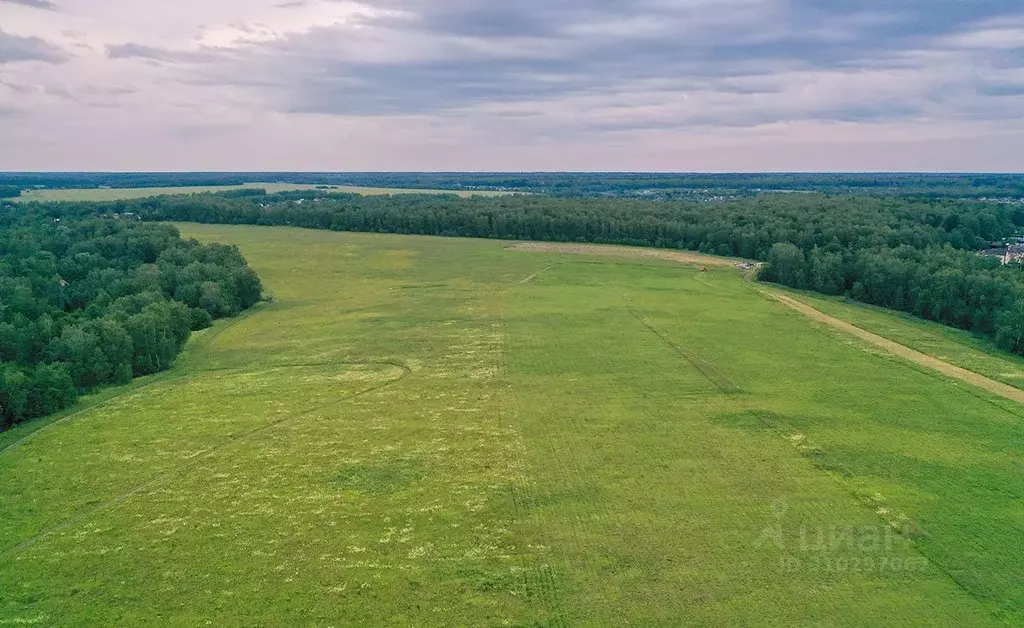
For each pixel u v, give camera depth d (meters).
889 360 80.06
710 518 46.06
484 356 82.25
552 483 51.12
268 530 45.56
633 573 40.25
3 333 77.50
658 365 78.06
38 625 37.03
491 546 43.19
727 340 88.31
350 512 47.56
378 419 63.78
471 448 57.19
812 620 36.25
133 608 38.22
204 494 50.50
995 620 36.19
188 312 95.00
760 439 58.38
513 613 37.06
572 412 64.62
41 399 66.19
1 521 47.44
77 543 44.59
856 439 58.28
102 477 53.53
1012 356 83.31
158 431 62.09
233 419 64.62
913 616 36.50
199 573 41.12
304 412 66.00
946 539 43.47
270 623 36.72
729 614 36.75
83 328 78.69
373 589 39.28
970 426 60.97
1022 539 43.38
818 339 89.12
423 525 45.72
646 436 59.16
